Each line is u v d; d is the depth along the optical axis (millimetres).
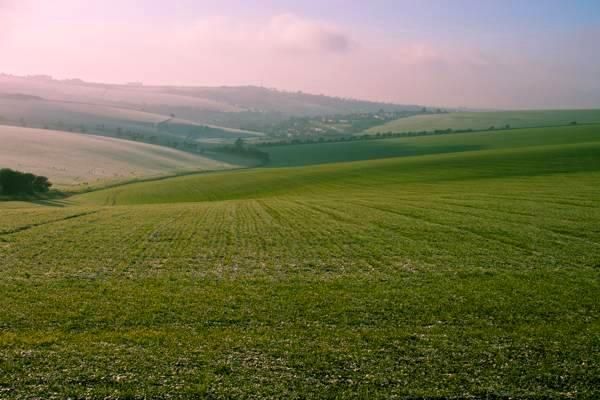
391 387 12109
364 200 51531
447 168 81438
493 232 30562
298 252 26625
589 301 18000
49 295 18609
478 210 39875
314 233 32125
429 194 54688
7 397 11430
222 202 60062
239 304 17906
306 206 48594
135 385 12000
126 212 45906
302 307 17609
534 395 11836
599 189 50281
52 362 13109
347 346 14344
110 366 12945
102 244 28516
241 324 16047
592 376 12680
